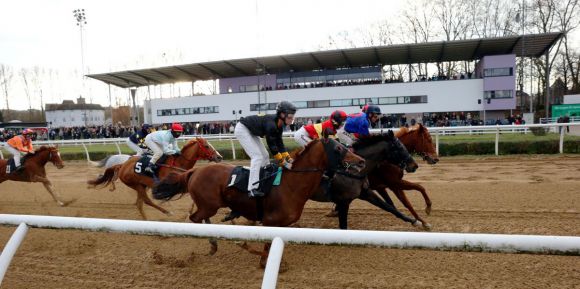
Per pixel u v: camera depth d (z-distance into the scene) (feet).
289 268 11.62
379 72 89.45
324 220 16.84
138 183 18.61
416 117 79.30
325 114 84.12
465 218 15.62
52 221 6.93
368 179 15.64
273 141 11.59
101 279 11.62
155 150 18.25
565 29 93.25
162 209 18.90
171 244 14.43
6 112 201.26
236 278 11.16
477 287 9.81
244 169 12.44
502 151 31.94
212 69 97.76
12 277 12.12
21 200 24.94
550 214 15.31
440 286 9.98
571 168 24.61
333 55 85.66
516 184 20.85
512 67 73.51
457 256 11.76
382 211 17.61
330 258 12.27
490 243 4.87
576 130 53.16
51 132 85.66
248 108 90.74
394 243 5.16
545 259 11.18
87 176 34.01
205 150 18.90
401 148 14.05
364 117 14.71
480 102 75.25
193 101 95.91
